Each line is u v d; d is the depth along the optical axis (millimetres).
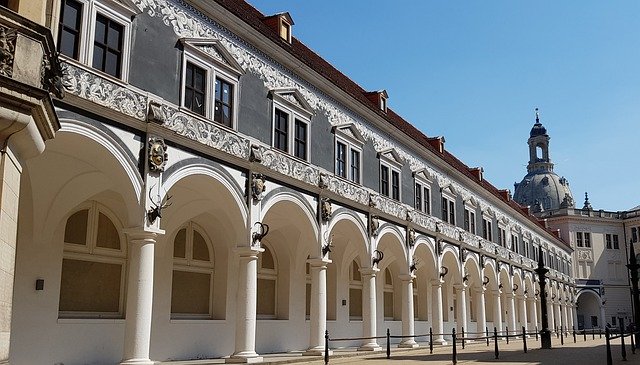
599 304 74750
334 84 24625
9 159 8711
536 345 35156
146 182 15156
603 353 26906
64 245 17109
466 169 43750
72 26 13922
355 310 31562
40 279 16078
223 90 18688
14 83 8227
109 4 14773
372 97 29922
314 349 22359
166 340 19766
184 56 17000
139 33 15625
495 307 43344
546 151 103875
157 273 19797
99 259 18094
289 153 21609
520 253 51000
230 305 22516
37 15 9250
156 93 15922
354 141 26469
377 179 28188
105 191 17594
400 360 21969
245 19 19359
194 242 22031
